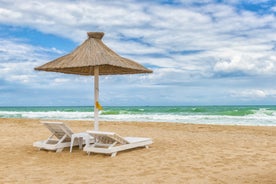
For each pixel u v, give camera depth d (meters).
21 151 8.15
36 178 5.48
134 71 9.47
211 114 31.98
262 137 11.56
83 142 8.48
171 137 11.41
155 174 5.74
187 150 8.30
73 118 28.05
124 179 5.39
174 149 8.46
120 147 7.59
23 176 5.63
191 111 39.44
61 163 6.73
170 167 6.30
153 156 7.43
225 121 22.62
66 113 38.31
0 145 9.21
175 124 17.75
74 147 8.62
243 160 7.01
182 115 30.62
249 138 11.20
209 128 15.41
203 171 5.97
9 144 9.42
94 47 7.91
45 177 5.55
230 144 9.51
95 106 8.23
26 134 12.30
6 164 6.64
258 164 6.60
